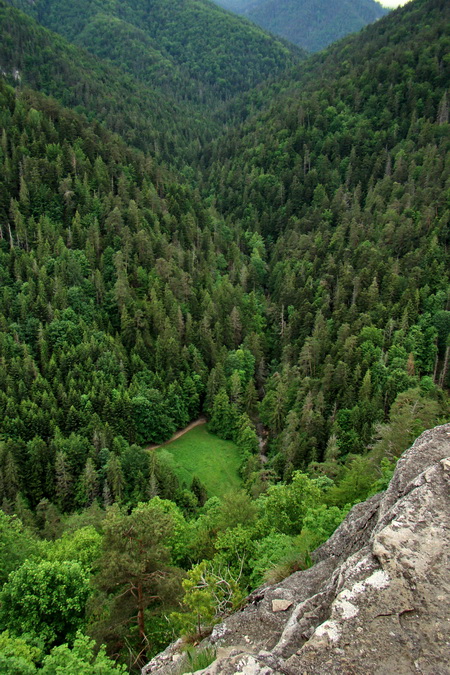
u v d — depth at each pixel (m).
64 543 37.16
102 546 22.09
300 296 114.62
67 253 107.56
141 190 146.50
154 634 22.84
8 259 106.44
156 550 21.42
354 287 106.62
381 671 10.07
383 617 11.19
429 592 11.55
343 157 180.38
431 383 74.19
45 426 76.12
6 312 96.56
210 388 94.12
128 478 71.62
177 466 81.31
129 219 125.00
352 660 10.38
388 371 79.12
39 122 143.25
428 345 86.31
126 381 89.75
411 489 15.05
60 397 81.94
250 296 118.81
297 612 12.85
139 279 111.31
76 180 128.12
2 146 131.62
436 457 16.84
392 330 90.56
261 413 90.31
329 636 10.96
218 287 118.31
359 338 89.06
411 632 10.77
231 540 28.78
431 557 12.35
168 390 90.56
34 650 22.19
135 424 84.25
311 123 198.88
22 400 78.25
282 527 31.23
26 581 26.92
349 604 11.59
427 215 119.31
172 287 112.88
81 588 27.28
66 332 93.25
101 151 150.25
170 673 13.84
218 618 16.19
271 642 13.10
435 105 177.25
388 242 119.06
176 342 97.94
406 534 13.01
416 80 188.12
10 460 66.50
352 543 16.47
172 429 87.31
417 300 93.25
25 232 112.88
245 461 81.38
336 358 87.81
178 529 36.84
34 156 132.50
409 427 39.78
